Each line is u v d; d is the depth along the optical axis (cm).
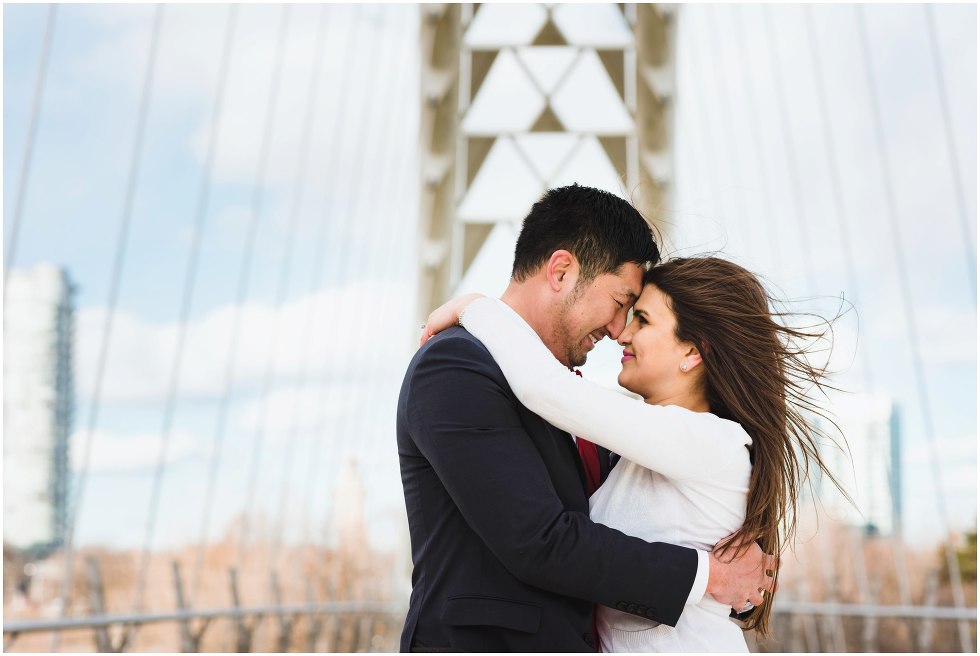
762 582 209
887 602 1349
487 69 2072
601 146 2095
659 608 195
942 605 1363
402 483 220
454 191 2112
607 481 226
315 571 1438
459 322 223
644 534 213
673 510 213
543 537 190
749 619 227
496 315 216
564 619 198
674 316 228
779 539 223
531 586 198
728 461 210
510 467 195
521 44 2039
